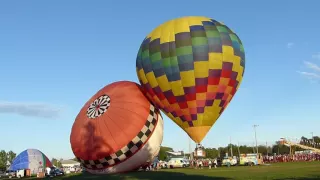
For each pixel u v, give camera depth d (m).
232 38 26.77
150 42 27.09
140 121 29.02
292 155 60.56
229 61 25.94
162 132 30.97
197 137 26.17
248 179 20.72
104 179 24.97
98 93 32.78
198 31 25.92
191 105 25.72
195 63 25.23
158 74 26.22
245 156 49.88
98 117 29.83
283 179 19.83
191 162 57.00
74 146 30.33
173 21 27.39
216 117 26.42
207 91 25.55
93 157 28.84
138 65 28.28
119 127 28.66
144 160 29.42
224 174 26.45
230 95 26.75
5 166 112.44
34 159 56.19
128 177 25.95
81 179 26.11
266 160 59.81
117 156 28.50
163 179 23.05
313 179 19.31
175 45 25.66
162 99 26.80
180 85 25.58
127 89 31.12
